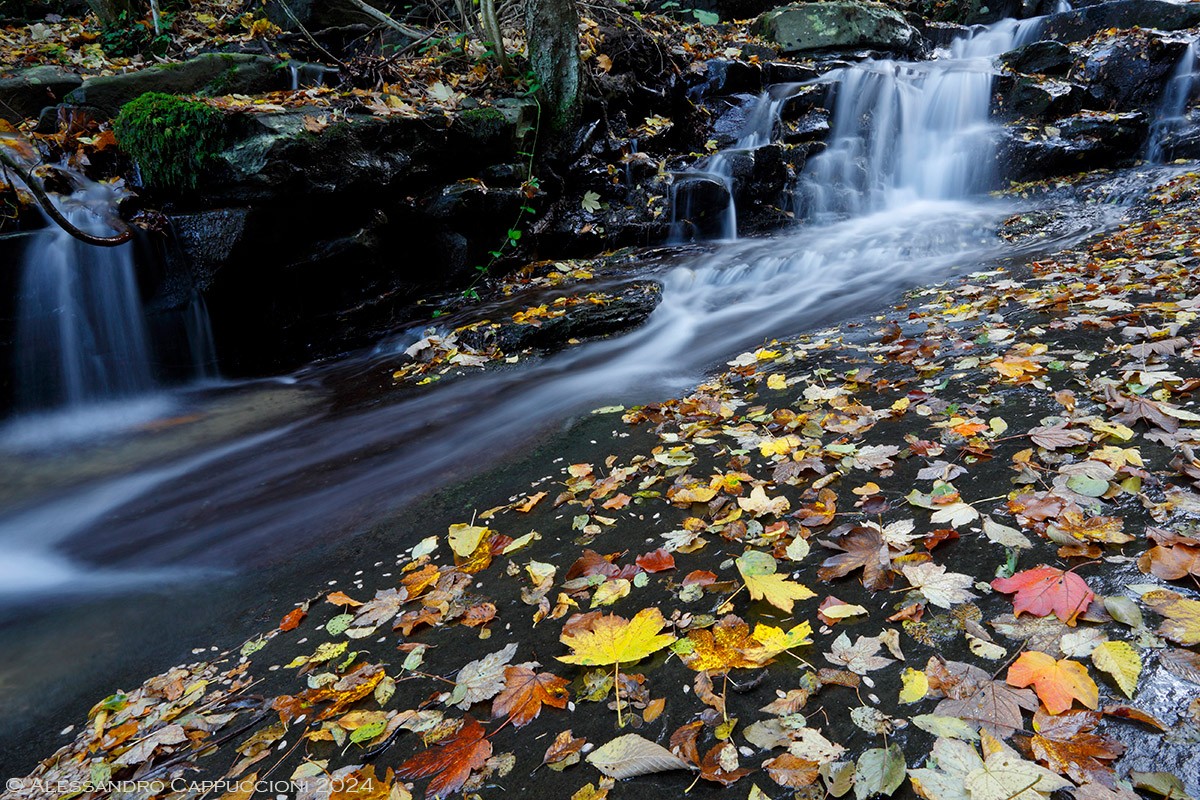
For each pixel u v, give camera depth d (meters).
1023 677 1.58
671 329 5.91
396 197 6.36
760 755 1.56
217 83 6.99
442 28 9.68
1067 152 9.15
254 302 5.89
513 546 2.75
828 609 1.97
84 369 5.43
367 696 2.05
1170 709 1.44
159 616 2.87
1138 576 1.83
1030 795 1.31
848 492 2.59
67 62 7.77
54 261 5.15
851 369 3.97
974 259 6.66
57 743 2.17
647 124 8.87
